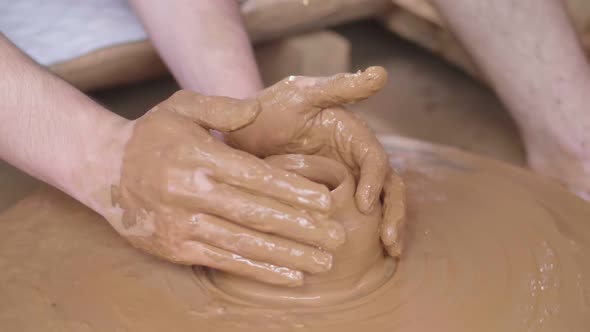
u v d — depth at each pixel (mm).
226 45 947
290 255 720
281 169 725
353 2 1374
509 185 894
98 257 796
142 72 1197
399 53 1784
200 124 748
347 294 754
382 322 729
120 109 1426
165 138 742
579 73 1060
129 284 766
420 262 789
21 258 795
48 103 812
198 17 964
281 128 791
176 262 762
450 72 1709
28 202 863
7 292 759
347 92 754
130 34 1162
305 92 777
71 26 1172
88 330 722
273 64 1368
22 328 724
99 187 786
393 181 792
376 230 763
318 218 716
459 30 1128
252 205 717
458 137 1460
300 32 1333
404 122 1512
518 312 736
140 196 752
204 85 929
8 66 818
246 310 740
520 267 783
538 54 1064
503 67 1094
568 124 1059
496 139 1453
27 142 810
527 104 1089
